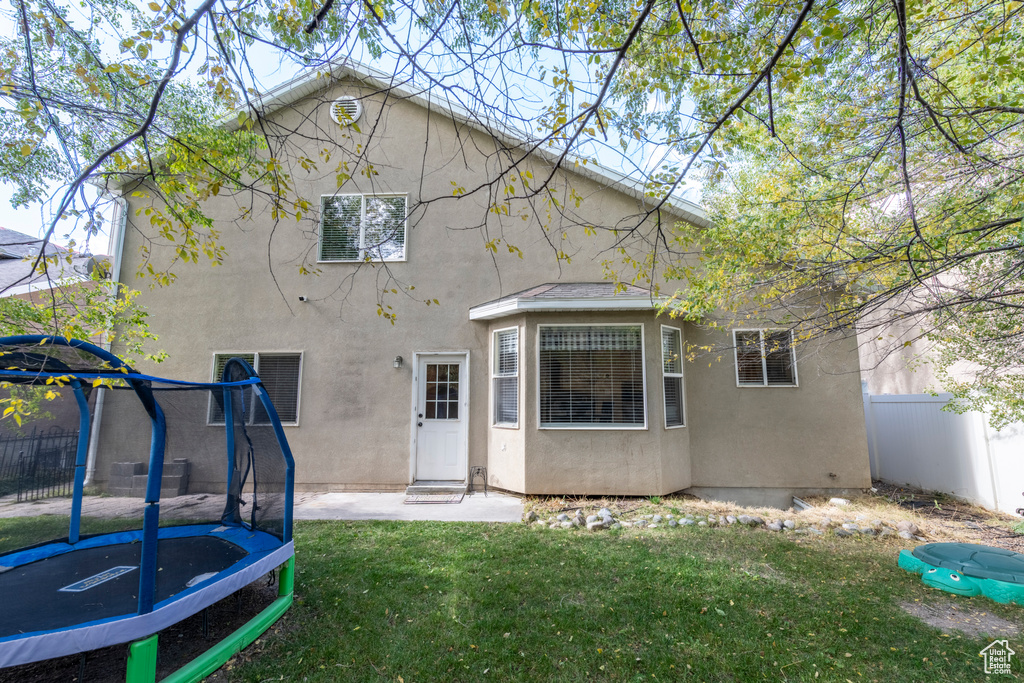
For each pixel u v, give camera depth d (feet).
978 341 18.62
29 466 15.15
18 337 11.72
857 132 16.46
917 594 14.28
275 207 12.05
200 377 28.99
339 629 12.41
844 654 11.25
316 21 8.02
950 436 26.91
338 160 30.17
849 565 16.48
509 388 27.37
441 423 28.37
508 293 28.78
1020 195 14.17
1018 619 12.87
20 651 8.55
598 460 25.29
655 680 10.38
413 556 17.34
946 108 12.53
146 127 8.54
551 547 18.20
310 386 28.78
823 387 26.94
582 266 28.68
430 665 10.87
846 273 17.29
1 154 13.55
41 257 9.53
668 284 27.58
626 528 20.67
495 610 13.32
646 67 12.25
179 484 16.35
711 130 9.45
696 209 26.91
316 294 29.40
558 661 11.02
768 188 20.35
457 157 30.09
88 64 12.74
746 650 11.43
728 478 26.78
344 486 27.96
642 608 13.39
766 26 11.66
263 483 15.35
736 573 15.74
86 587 11.77
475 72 10.32
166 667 10.82
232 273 29.68
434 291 29.22
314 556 17.38
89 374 12.70
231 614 13.30
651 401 25.38
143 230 29.78
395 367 28.71
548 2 10.60
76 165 11.32
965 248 15.07
